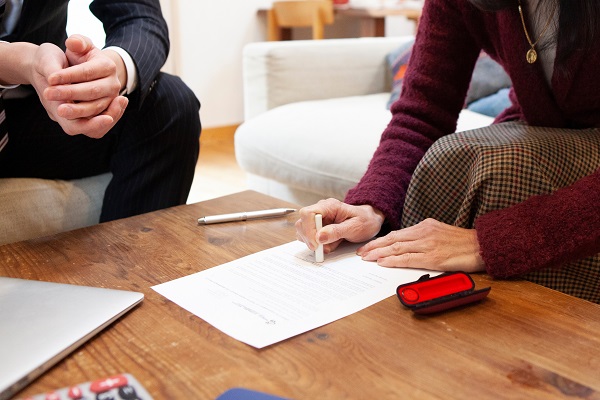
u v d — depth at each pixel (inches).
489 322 26.6
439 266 31.7
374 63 99.3
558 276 35.1
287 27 149.9
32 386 22.2
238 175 121.0
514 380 22.4
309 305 28.1
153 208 50.8
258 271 32.0
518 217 31.5
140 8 49.7
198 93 145.8
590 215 30.8
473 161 35.6
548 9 35.2
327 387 22.0
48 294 28.2
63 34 50.2
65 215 49.3
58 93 32.7
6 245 36.3
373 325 26.4
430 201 37.6
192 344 24.9
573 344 24.8
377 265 32.6
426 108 43.7
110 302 27.5
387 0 139.6
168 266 32.9
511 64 39.3
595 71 35.9
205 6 142.0
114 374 22.9
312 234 33.3
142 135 49.9
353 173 67.6
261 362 23.6
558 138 36.1
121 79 42.7
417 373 22.8
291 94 90.1
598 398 21.3
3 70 37.9
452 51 43.7
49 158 49.6
